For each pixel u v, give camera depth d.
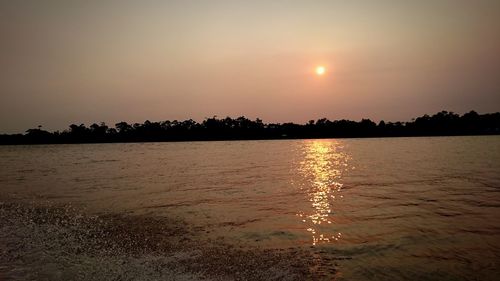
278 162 59.56
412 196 23.42
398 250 12.38
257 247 12.96
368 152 84.25
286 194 25.23
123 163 61.50
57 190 27.95
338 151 94.69
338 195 24.36
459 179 32.09
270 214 18.53
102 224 16.62
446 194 24.06
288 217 17.75
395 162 53.19
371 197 23.30
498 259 11.36
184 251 12.55
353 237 14.02
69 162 66.00
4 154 107.81
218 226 16.11
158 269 10.77
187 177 37.34
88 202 22.47
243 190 27.39
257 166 51.56
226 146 155.62
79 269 10.76
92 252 12.45
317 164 53.41
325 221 16.75
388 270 10.63
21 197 24.61
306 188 28.12
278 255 12.03
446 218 16.98
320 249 12.61
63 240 13.95
